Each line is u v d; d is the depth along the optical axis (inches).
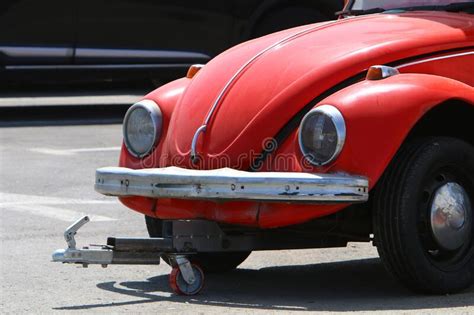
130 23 1020.5
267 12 1059.9
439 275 421.1
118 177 435.5
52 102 1186.6
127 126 470.9
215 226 438.9
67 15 1004.6
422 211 419.5
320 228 444.5
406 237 412.2
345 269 499.8
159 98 469.7
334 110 404.5
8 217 624.7
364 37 446.3
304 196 399.2
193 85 460.1
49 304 427.5
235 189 402.9
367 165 402.3
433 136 428.8
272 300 431.8
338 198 399.9
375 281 470.6
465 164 426.9
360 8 529.3
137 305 423.5
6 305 426.6
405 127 406.6
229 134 429.4
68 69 1010.7
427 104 410.9
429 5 506.6
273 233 446.9
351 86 418.3
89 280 473.1
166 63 1032.2
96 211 644.1
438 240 421.1
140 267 501.4
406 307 410.3
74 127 1005.8
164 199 434.9
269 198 400.5
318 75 424.8
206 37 1041.5
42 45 1003.3
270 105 424.2
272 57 445.4
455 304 412.8
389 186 413.7
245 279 480.1
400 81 416.2
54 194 697.0
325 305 419.2
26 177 755.4
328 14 1076.5
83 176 758.5
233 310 411.8
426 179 417.1
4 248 541.6
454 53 445.4
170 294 444.5
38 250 537.3
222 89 443.2
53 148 880.9
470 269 429.1
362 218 443.8
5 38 994.7
